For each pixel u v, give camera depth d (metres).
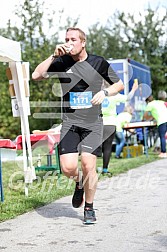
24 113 9.25
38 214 7.98
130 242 6.11
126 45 48.00
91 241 6.20
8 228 7.03
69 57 6.75
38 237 6.46
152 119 18.78
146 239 6.25
